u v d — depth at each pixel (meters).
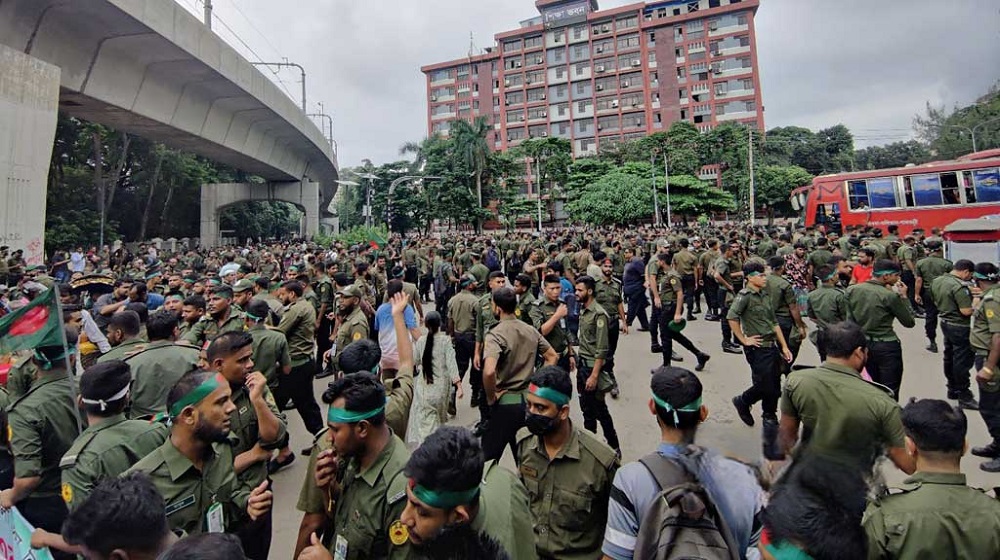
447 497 1.46
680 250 11.23
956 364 5.66
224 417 2.23
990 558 1.75
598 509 2.32
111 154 32.28
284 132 28.11
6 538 2.86
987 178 15.79
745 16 60.94
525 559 1.77
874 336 4.68
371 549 1.91
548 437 2.38
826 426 2.68
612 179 43.12
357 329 5.44
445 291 11.79
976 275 5.58
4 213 12.01
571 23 68.00
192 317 5.05
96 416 2.43
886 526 1.86
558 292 5.35
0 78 11.89
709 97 62.00
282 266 14.67
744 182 47.59
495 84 73.06
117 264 18.64
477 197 48.91
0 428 3.33
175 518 2.13
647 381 7.21
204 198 36.16
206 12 18.44
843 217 17.89
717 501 1.64
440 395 4.17
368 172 53.84
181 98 19.94
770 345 4.96
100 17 14.02
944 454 1.93
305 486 2.26
